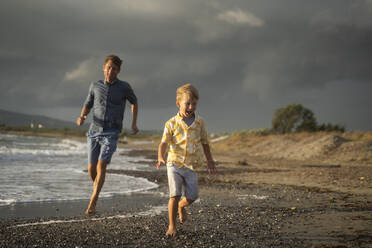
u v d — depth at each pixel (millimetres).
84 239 3076
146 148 34781
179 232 3369
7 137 48594
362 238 3121
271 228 3537
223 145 33344
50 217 4117
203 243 2980
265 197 5855
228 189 6898
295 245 2906
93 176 4785
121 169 11430
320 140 19531
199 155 3428
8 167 10484
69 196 5785
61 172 9586
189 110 3340
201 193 6297
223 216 4172
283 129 36969
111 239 3084
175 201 3324
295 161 16672
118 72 4707
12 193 5875
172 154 3398
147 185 7609
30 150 20391
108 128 4629
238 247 2859
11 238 3055
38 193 5977
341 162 15289
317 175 9398
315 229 3477
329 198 5719
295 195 6078
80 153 20250
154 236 3215
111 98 4625
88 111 4852
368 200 5469
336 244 2928
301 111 36688
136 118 4969
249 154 23484
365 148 16766
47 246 2844
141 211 4633
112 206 4988
